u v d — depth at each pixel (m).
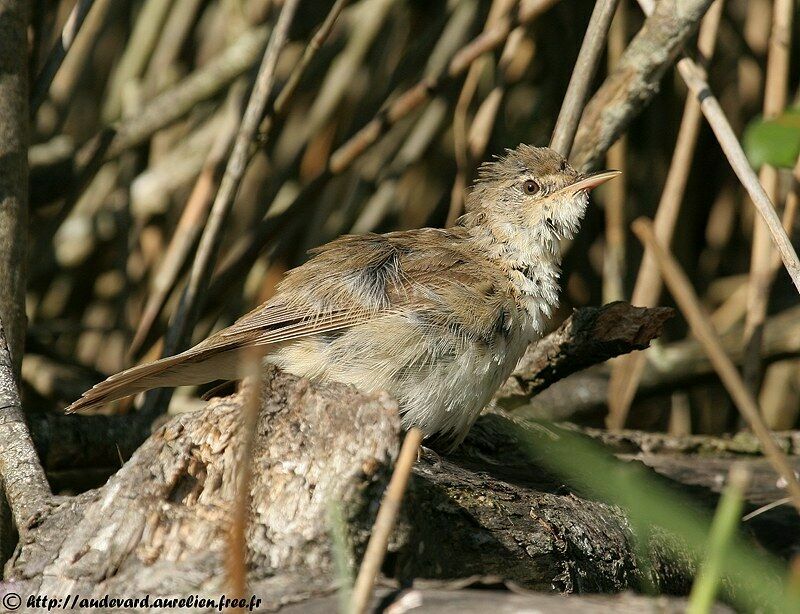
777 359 14.32
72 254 16.12
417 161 15.87
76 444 9.66
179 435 6.14
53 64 10.05
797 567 4.70
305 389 6.16
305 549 5.54
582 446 5.05
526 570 6.87
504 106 14.88
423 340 8.50
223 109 16.09
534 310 9.26
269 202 14.51
